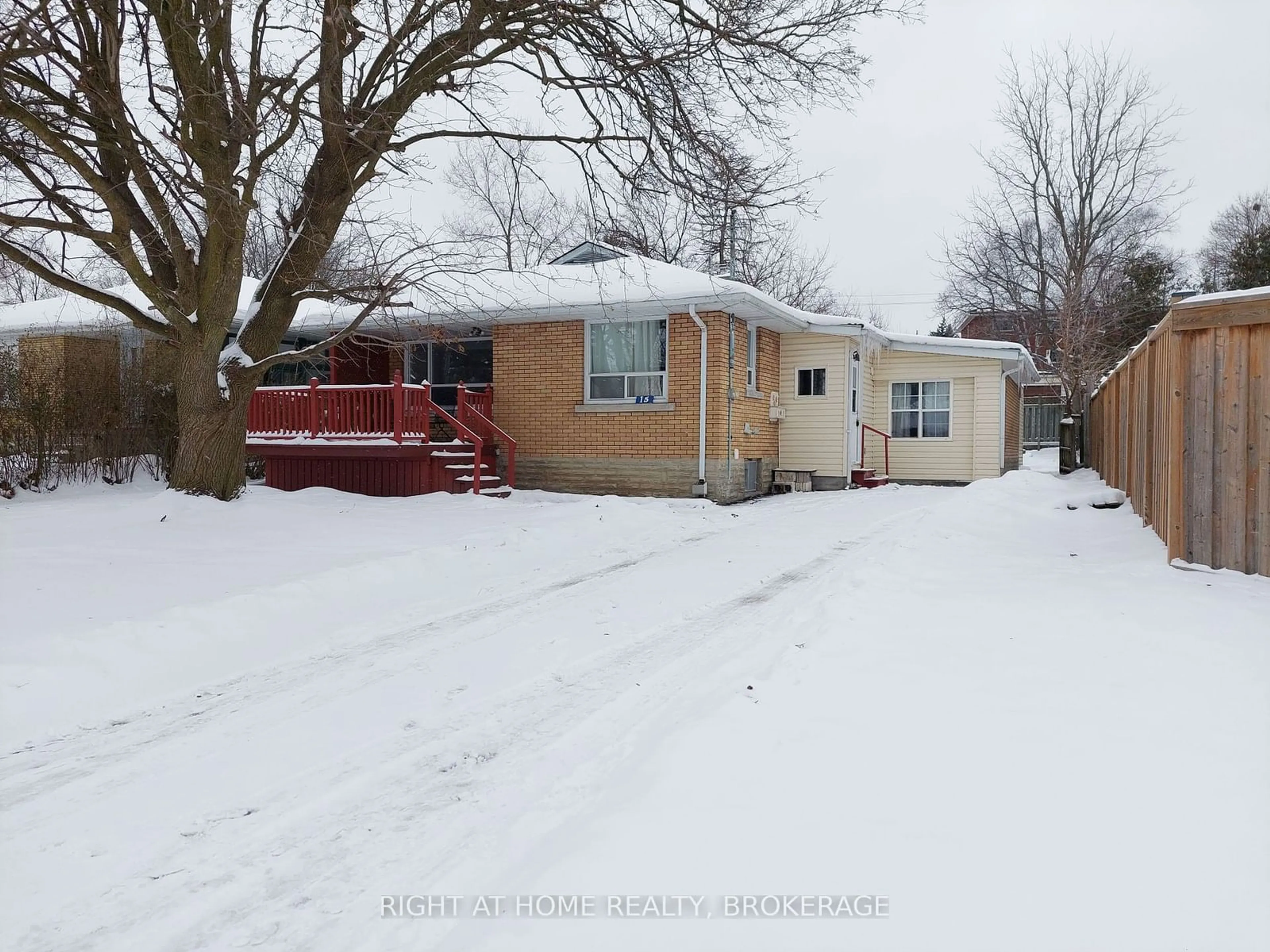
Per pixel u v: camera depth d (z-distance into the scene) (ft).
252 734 13.25
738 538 31.45
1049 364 74.08
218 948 7.85
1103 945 6.61
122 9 27.78
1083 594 18.90
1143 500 29.53
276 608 20.18
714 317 46.06
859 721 11.77
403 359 56.65
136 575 22.38
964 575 21.88
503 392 51.08
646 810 9.40
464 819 10.16
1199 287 118.01
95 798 11.12
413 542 28.99
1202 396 20.94
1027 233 79.97
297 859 9.39
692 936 7.06
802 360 55.36
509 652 17.28
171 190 29.48
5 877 9.22
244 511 32.40
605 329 48.85
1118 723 11.22
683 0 31.07
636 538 32.22
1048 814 8.80
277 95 28.53
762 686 13.55
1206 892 7.25
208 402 33.76
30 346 46.60
